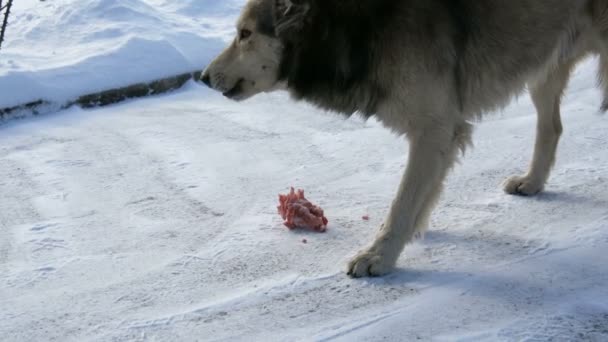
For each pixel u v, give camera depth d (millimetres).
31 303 3373
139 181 4039
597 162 4051
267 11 3494
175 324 3271
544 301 3303
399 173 4051
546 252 3521
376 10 3422
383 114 3512
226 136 4402
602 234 3582
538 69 3654
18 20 5500
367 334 3211
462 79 3516
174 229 3729
